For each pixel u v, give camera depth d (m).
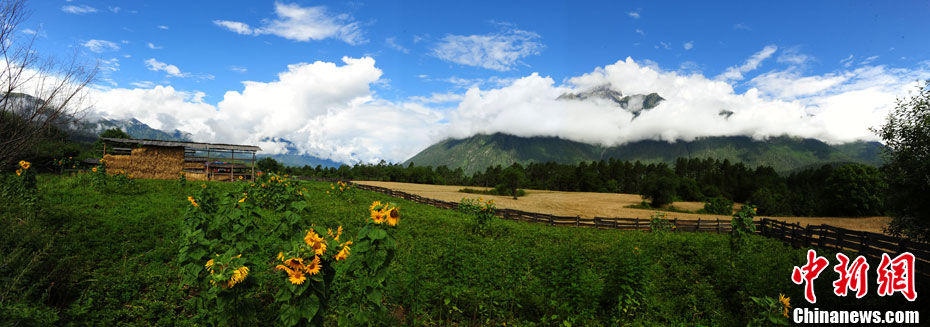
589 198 67.69
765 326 5.56
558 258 7.99
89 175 21.30
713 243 16.48
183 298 6.86
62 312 5.64
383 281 4.66
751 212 13.27
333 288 7.22
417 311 6.61
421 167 120.88
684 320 7.40
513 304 7.48
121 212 14.00
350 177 114.25
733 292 8.37
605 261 10.29
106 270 7.82
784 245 17.48
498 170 130.75
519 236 16.56
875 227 37.00
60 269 6.47
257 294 6.98
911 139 9.85
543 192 85.50
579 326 6.99
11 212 8.91
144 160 31.33
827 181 50.53
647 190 54.53
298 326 4.05
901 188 10.14
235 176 37.56
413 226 16.72
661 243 15.08
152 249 9.73
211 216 8.09
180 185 23.97
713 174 117.94
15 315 4.14
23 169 12.32
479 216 17.02
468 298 7.35
